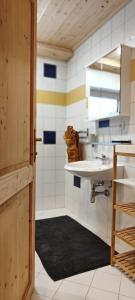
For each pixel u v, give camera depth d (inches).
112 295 56.1
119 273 65.3
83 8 80.4
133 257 67.7
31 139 53.3
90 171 70.7
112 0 75.6
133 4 72.3
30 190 54.4
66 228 98.4
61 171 123.4
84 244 83.5
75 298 55.0
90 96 91.6
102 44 89.3
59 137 121.9
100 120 91.7
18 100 42.8
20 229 46.9
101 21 88.7
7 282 39.2
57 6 79.4
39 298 54.9
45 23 90.9
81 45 105.8
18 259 45.9
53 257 74.0
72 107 115.6
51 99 118.5
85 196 102.3
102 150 90.3
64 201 124.9
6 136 36.7
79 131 105.8
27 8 46.9
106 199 86.4
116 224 79.7
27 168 49.9
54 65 118.3
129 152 61.3
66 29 95.3
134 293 56.9
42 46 105.1
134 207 64.8
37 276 63.7
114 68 75.2
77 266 68.6
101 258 73.4
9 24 36.8
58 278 62.6
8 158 37.9
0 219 35.0
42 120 116.7
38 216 112.8
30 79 51.0
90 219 98.3
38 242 84.9
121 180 66.6
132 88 72.9
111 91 77.0
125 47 72.2
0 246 35.3
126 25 75.4
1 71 33.8
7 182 37.0
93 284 60.3
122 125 78.1
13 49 39.1
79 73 107.7
